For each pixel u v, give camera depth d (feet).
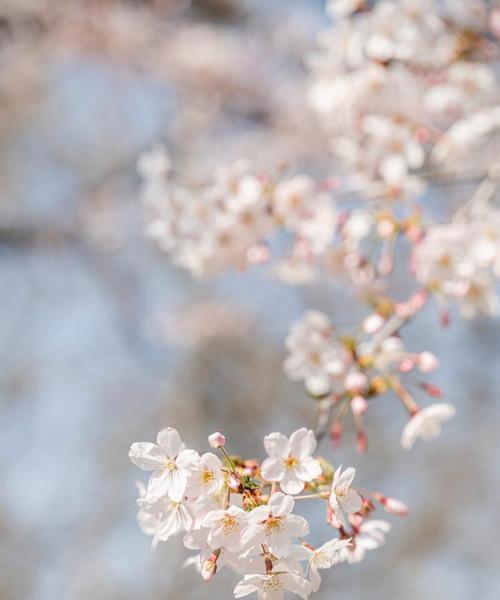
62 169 34.27
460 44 15.12
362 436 10.62
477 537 34.60
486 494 35.22
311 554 7.01
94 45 28.78
